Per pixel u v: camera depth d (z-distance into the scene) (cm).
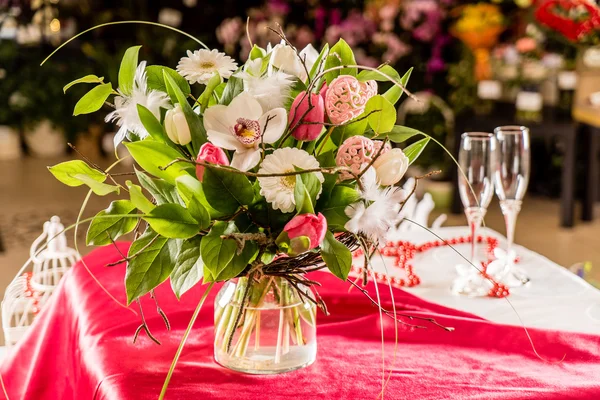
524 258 193
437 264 188
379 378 125
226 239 108
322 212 113
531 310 159
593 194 506
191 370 126
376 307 153
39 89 690
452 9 564
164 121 114
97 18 719
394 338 142
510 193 176
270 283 123
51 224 202
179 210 107
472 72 554
